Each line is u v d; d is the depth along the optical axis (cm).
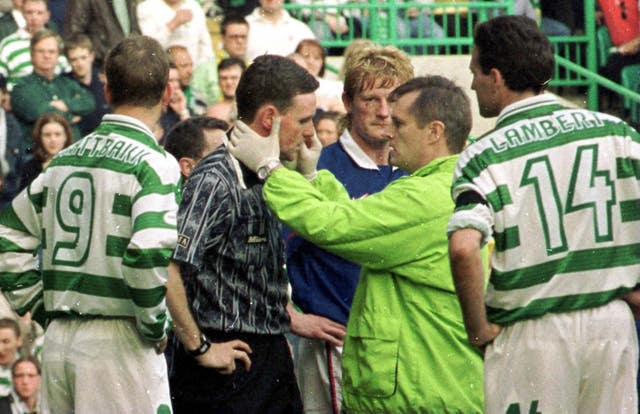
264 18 3462
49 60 2977
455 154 1545
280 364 1580
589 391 1406
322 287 1736
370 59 1773
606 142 1395
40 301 1571
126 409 1486
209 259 1525
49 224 1511
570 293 1387
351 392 1563
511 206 1372
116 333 1483
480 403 1530
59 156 1520
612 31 4050
